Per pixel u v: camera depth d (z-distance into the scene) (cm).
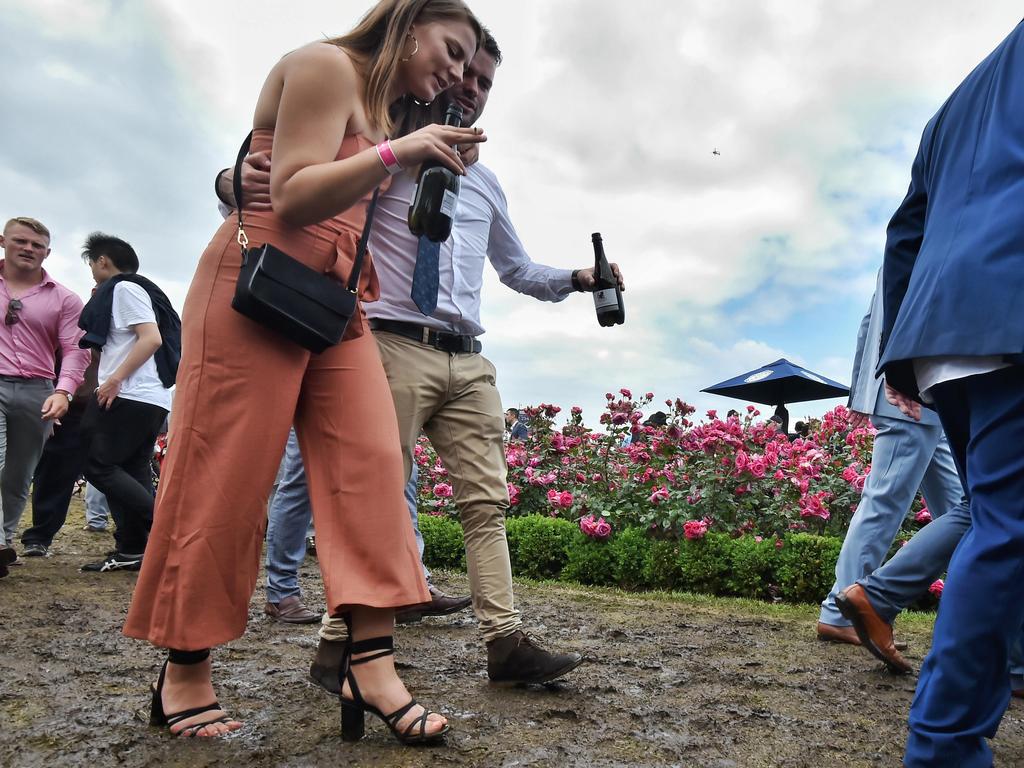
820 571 469
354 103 193
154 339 490
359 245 204
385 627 197
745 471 558
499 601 256
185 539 192
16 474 496
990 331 166
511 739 205
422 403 266
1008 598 165
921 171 212
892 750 211
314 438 204
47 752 188
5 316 477
